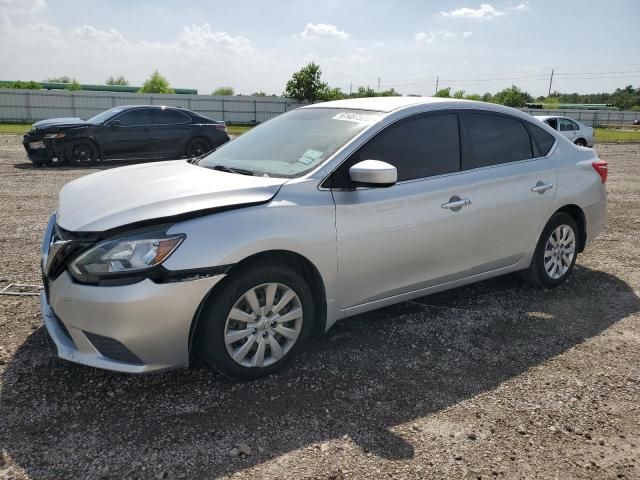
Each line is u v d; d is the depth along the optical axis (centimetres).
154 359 279
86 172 1134
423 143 374
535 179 431
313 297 337
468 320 409
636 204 904
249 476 237
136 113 1305
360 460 250
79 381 307
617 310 436
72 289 274
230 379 308
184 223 280
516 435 272
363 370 332
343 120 375
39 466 238
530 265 458
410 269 364
